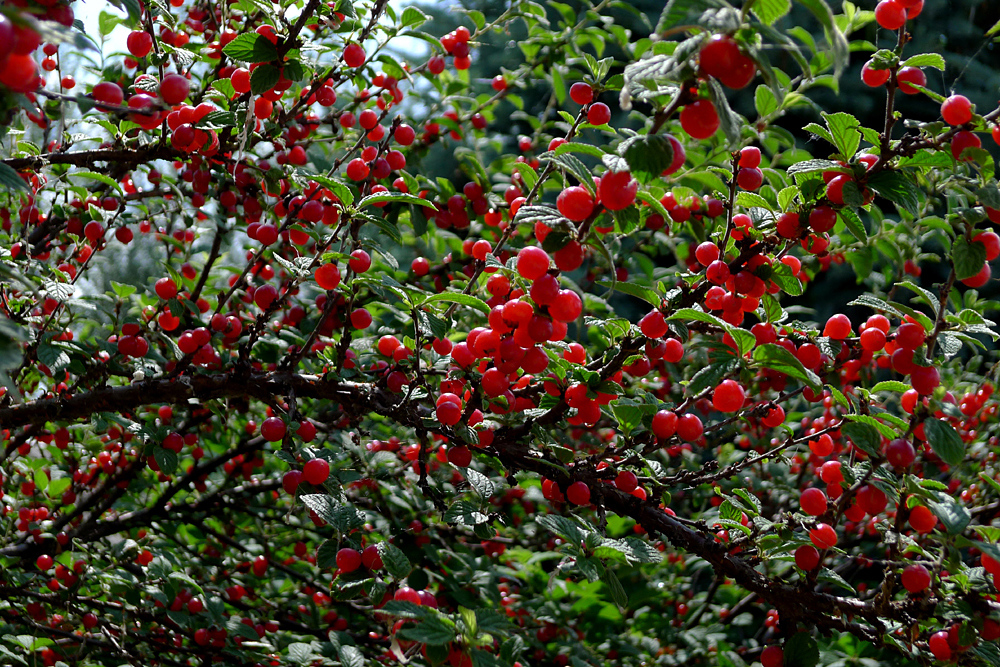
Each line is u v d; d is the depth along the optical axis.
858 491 1.87
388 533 2.95
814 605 1.86
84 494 3.61
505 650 1.69
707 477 2.06
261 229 2.25
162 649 2.80
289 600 3.33
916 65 1.68
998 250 1.75
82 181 3.36
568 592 3.55
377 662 2.27
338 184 2.00
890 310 1.87
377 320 3.59
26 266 2.11
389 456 2.92
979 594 1.65
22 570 2.79
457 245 3.71
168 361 3.22
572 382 1.98
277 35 2.06
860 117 6.71
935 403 1.72
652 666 3.49
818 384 1.69
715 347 1.81
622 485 2.06
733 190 1.87
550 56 4.11
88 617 2.62
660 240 3.95
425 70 3.75
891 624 1.81
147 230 3.51
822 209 1.76
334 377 2.16
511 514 4.18
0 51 1.02
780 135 3.58
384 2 2.52
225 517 3.65
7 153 2.47
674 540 2.00
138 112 1.45
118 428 3.35
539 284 1.59
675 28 1.15
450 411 1.87
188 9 3.19
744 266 1.88
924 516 1.76
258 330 2.16
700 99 1.31
